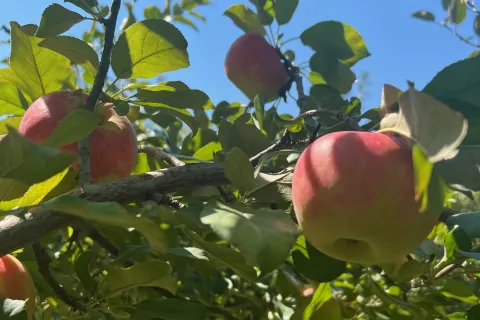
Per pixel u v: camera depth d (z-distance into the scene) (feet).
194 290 5.94
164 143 8.61
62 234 6.95
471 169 3.29
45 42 4.32
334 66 7.41
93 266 5.85
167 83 4.66
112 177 4.51
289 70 7.69
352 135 3.32
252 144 5.61
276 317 6.17
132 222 2.35
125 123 4.77
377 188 3.07
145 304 4.34
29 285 4.04
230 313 6.02
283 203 4.44
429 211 2.61
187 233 3.48
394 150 3.17
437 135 2.59
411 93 2.81
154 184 3.81
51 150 2.10
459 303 4.99
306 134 6.70
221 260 3.43
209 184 4.05
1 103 5.44
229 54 7.84
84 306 4.40
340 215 3.14
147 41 4.36
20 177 2.13
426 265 4.31
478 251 4.58
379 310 5.48
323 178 3.20
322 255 4.24
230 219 3.05
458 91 3.26
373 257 3.53
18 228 3.17
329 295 4.78
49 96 4.53
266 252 2.87
